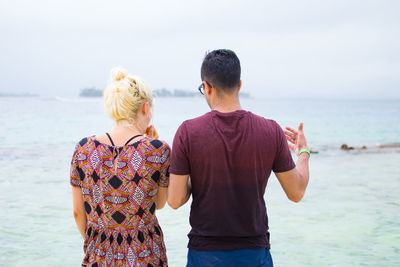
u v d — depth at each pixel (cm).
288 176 185
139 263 179
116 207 179
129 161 178
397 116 5084
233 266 177
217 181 175
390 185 784
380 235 462
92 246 183
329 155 1293
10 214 546
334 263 374
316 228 492
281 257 392
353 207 603
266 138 177
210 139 174
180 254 402
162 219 534
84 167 179
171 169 179
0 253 399
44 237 453
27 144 1437
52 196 657
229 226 176
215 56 181
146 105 190
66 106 6391
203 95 193
